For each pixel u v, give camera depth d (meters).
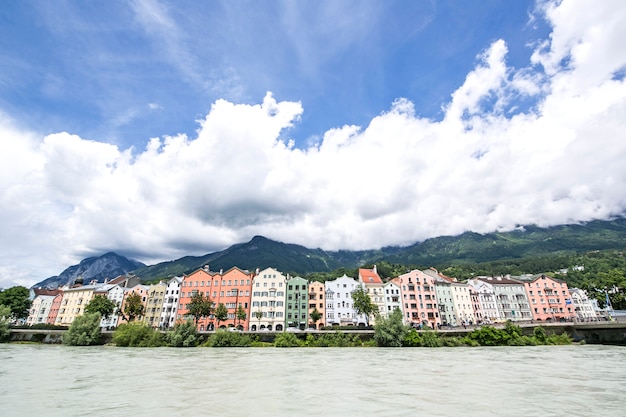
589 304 148.75
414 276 126.19
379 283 123.44
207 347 66.69
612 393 20.36
